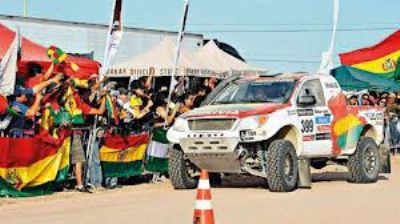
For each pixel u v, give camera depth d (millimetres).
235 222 10289
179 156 14523
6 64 12961
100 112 14297
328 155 15164
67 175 14070
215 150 13594
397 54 27312
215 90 15234
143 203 12500
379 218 10742
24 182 13219
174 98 17062
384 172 16719
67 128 13953
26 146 13164
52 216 11039
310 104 14516
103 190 14555
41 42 27234
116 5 15602
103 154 14727
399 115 25516
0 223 10453
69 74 15555
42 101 13586
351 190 14312
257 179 16516
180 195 13648
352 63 27875
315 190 14273
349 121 15594
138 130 15758
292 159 14023
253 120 13477
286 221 10383
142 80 16750
